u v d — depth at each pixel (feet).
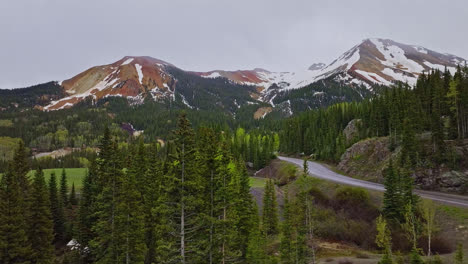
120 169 102.01
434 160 179.22
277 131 578.25
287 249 112.37
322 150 333.83
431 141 189.26
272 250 138.51
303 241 113.80
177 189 66.18
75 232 144.87
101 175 102.32
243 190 126.00
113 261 96.48
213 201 82.38
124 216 98.02
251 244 115.65
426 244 119.75
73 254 134.31
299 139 398.21
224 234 83.71
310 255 116.26
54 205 173.68
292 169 270.26
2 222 104.83
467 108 192.95
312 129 386.52
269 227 155.53
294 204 122.72
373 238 138.21
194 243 71.82
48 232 125.39
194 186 66.18
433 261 95.50
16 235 105.50
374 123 275.18
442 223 127.03
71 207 195.93
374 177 207.51
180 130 66.59
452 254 107.34
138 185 134.31
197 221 72.79
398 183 147.74
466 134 194.08
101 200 102.73
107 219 99.81
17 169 138.92
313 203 175.32
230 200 93.61
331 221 154.61
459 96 195.52
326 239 145.28
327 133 347.36
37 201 124.98
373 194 166.20
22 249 106.22
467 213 126.00
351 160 248.32
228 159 99.30
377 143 234.99
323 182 201.57
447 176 167.12
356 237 143.02
